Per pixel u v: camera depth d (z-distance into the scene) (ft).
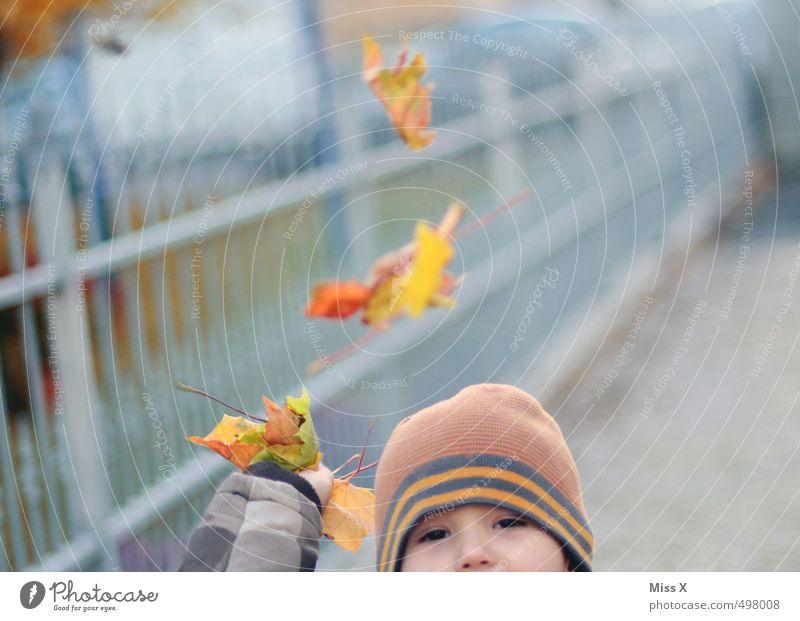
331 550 7.16
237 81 8.59
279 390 8.33
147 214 7.54
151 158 7.71
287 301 8.53
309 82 9.14
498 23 13.41
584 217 14.35
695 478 9.23
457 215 9.07
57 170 6.78
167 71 8.43
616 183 15.74
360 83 9.40
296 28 9.18
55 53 8.66
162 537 7.19
